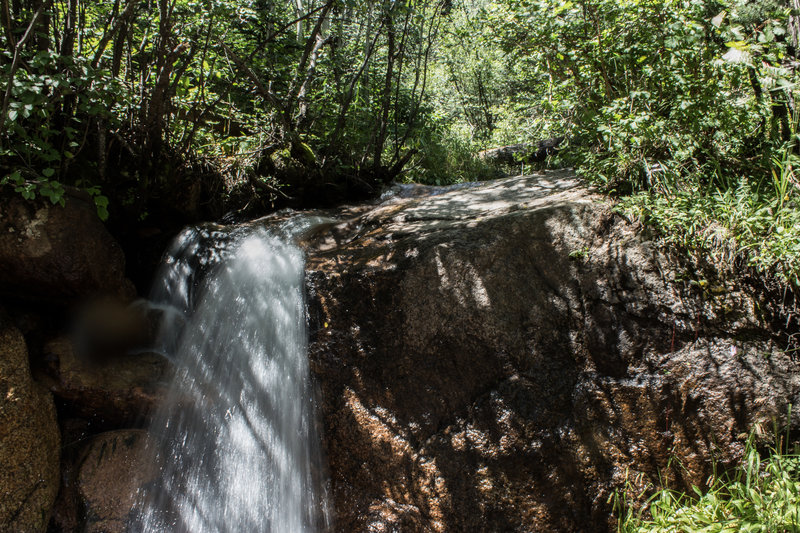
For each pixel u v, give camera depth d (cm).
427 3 794
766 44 396
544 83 510
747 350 359
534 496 366
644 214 394
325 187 666
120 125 501
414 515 387
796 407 347
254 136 653
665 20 407
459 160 1068
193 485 419
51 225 415
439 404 391
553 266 398
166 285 533
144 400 427
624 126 418
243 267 485
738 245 370
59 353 418
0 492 349
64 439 409
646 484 365
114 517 388
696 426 360
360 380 409
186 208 574
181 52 549
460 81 1691
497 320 387
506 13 488
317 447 416
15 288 422
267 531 413
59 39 471
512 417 374
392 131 905
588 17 435
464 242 407
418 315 399
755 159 425
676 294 375
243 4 632
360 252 445
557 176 560
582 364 380
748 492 333
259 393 437
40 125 424
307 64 797
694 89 411
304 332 429
